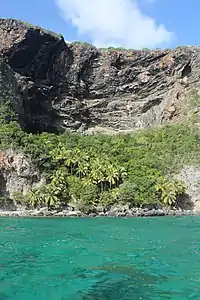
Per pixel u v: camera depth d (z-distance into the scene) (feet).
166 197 255.91
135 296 49.67
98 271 62.44
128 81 401.29
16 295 49.37
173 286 54.29
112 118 400.47
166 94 397.19
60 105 386.93
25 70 368.27
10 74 341.62
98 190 253.44
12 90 333.21
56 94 386.73
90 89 401.08
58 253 78.07
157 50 402.31
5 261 69.26
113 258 73.61
